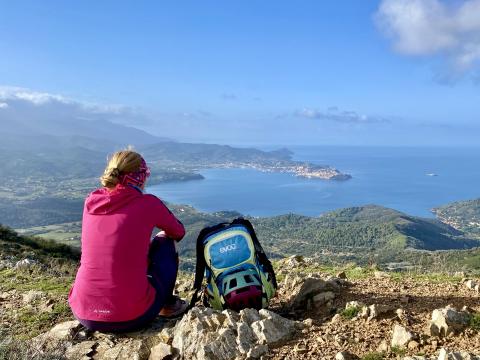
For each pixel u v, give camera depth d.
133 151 1.89
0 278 3.77
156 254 1.97
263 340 1.65
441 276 3.12
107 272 1.78
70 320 2.27
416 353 1.50
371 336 1.67
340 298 2.14
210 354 1.58
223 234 2.03
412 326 1.72
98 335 1.96
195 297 2.04
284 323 1.76
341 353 1.52
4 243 7.77
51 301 2.60
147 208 1.83
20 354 1.74
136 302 1.80
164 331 1.84
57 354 1.77
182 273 4.12
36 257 6.11
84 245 1.84
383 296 2.13
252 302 1.91
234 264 1.97
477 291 2.19
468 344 1.52
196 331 1.71
